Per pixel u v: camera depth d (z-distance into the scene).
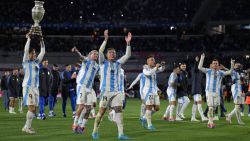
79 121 12.79
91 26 59.31
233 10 56.34
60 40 57.72
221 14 56.94
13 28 57.31
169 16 60.81
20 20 58.75
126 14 61.25
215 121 17.80
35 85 12.65
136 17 61.00
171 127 14.95
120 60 11.77
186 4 60.75
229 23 56.50
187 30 58.44
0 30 57.03
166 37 58.75
